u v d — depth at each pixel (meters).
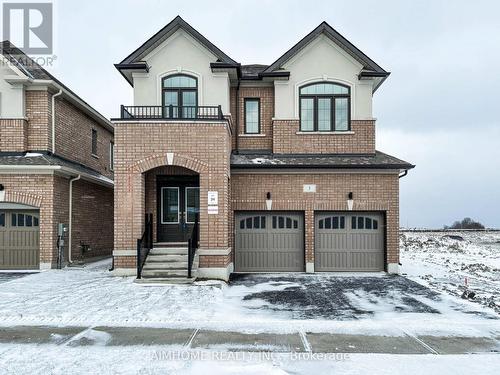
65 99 17.86
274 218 15.72
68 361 6.28
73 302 9.97
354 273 15.32
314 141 16.30
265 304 10.23
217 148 13.59
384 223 15.61
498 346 7.17
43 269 15.10
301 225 15.66
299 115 16.48
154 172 15.30
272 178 15.52
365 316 9.09
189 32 15.68
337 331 7.96
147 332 7.80
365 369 6.07
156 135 13.57
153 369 5.99
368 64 16.41
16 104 15.98
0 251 15.29
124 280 12.70
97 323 8.34
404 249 28.84
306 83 16.47
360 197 15.45
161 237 15.34
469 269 17.36
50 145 16.53
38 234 15.35
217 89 15.77
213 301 10.20
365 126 16.31
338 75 16.47
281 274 15.05
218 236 13.43
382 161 15.46
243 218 15.70
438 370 6.05
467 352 6.85
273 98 16.91
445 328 8.21
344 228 15.66
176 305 9.77
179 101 15.82
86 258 18.23
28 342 7.18
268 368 6.08
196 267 13.05
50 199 15.24
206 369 6.02
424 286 12.77
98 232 19.80
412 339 7.52
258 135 16.86
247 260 15.63
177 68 15.79
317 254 15.59
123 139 13.54
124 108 13.68
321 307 9.93
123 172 13.50
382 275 14.91
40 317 8.70
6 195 15.08
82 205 17.94
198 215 14.33
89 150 20.72
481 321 8.73
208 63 15.83
